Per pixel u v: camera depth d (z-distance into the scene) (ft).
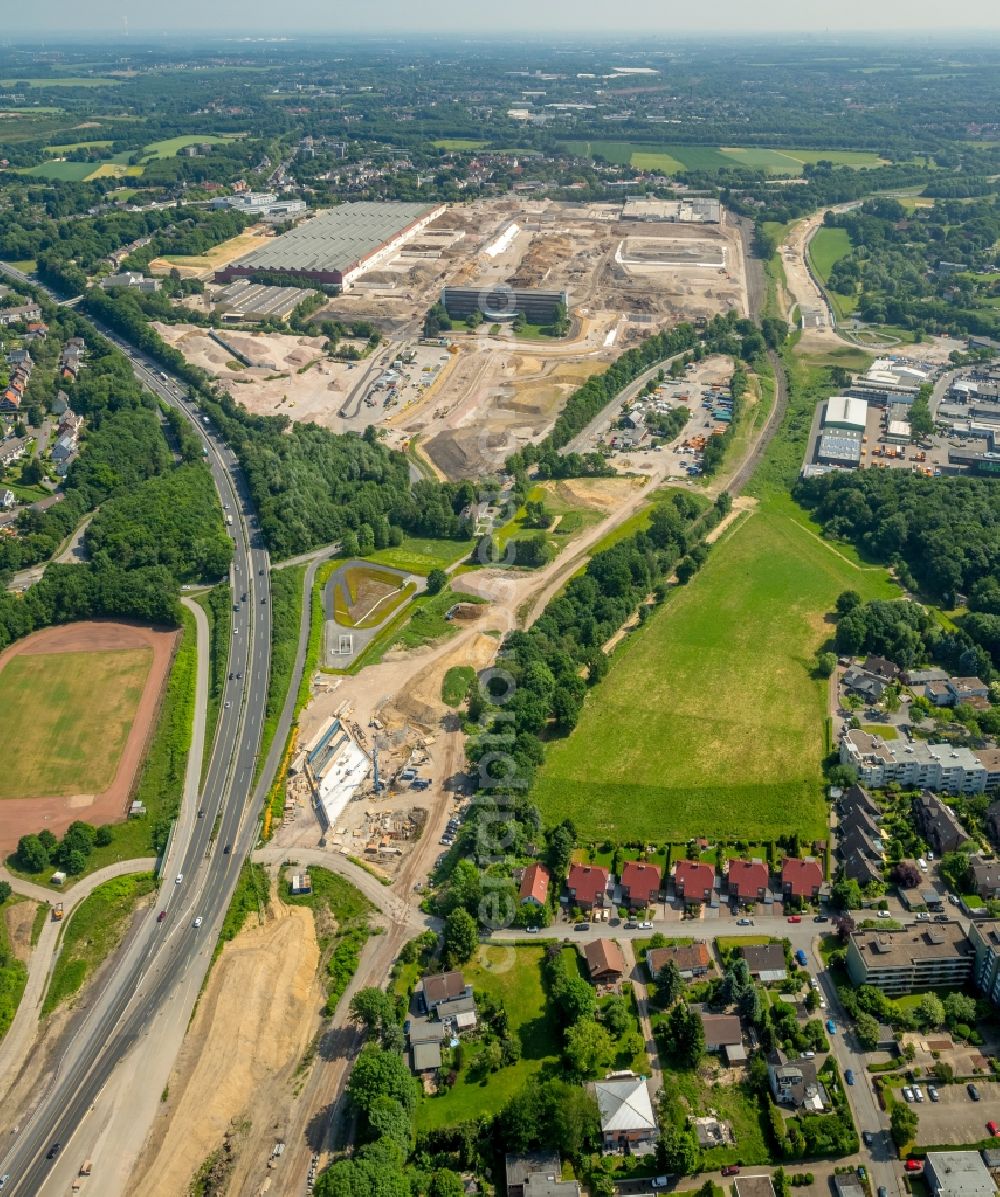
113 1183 589.32
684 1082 633.61
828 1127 595.47
